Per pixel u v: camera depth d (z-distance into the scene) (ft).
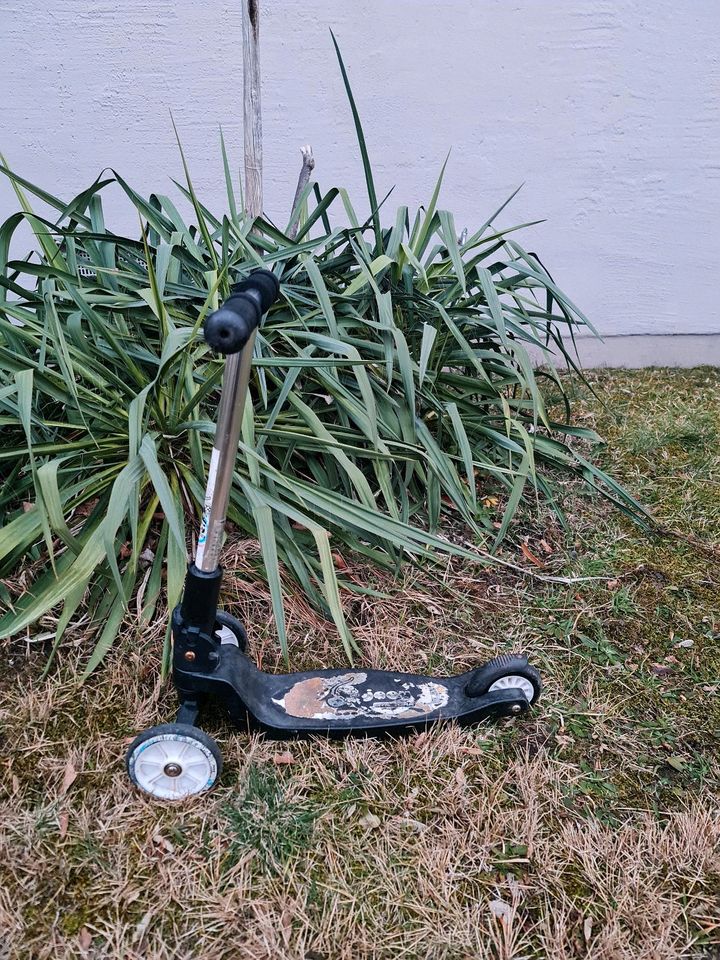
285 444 6.25
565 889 4.34
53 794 4.59
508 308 7.31
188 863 4.31
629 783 4.99
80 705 5.10
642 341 10.80
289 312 6.79
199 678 4.56
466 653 5.84
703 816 4.77
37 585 5.14
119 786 4.66
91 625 5.54
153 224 6.74
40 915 4.04
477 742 5.15
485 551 6.88
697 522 7.54
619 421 9.24
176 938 3.99
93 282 6.24
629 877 4.41
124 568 5.81
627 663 5.90
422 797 4.76
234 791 4.68
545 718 5.38
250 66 6.84
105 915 4.06
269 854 4.37
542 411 6.56
